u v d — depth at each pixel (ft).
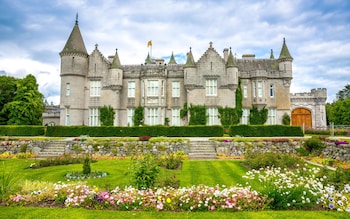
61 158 59.77
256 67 131.44
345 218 21.65
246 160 60.03
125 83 121.60
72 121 114.73
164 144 75.46
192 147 75.36
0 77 143.84
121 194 26.11
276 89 123.65
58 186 28.25
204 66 116.57
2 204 25.45
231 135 90.79
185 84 115.34
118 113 118.42
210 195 25.29
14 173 46.88
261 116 120.26
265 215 22.30
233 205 23.63
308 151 71.61
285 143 74.49
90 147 76.23
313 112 134.31
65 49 117.91
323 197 24.38
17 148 78.23
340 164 54.54
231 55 117.70
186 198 24.94
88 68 121.39
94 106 118.62
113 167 53.52
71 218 21.76
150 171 30.35
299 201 24.34
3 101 141.90
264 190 26.00
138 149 74.84
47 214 22.58
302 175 32.60
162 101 116.47
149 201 24.84
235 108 114.52
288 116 121.29
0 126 99.14
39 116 161.07
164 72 118.52
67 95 116.06
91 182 39.27
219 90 115.44
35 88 148.46
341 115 163.22
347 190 25.58
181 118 116.98
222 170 49.96
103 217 22.06
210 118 114.52
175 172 47.60
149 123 116.06
